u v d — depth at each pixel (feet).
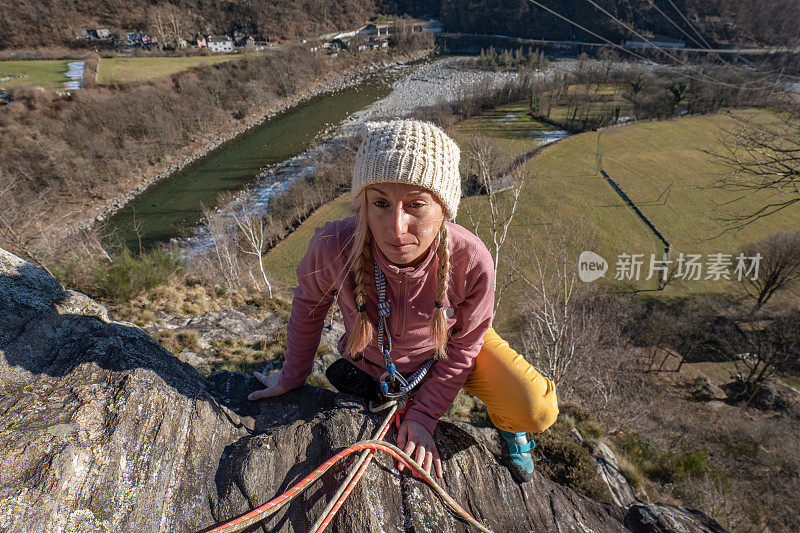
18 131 139.54
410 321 4.95
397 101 199.31
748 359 54.54
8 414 4.25
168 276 27.50
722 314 36.22
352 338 5.04
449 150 4.05
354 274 4.88
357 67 253.24
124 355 5.34
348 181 116.78
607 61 138.21
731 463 38.93
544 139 126.62
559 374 41.81
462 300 4.96
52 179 127.54
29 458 3.84
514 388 5.54
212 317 22.45
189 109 176.35
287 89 215.72
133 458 4.41
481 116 160.25
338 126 173.47
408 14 333.62
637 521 7.41
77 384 4.82
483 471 6.31
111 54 264.31
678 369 58.13
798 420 50.01
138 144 154.71
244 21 302.86
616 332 51.34
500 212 67.51
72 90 191.62
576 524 6.60
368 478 5.08
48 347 5.17
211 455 5.04
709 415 51.13
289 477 4.98
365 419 5.82
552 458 14.37
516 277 58.90
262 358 17.33
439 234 4.41
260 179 136.98
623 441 32.12
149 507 4.22
